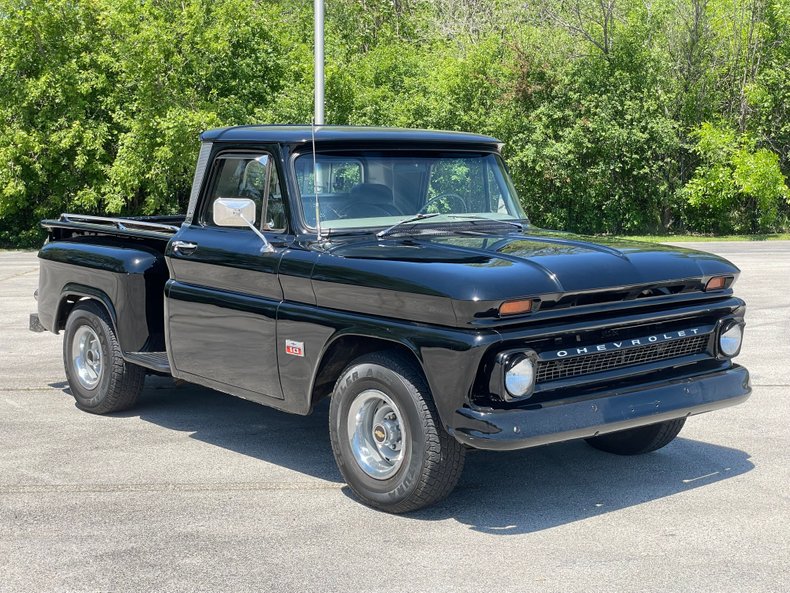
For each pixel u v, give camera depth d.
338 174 5.86
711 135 28.59
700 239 28.44
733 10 30.31
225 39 26.81
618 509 5.39
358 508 5.43
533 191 29.94
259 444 6.78
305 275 5.60
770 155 28.62
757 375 8.93
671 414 5.29
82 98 26.09
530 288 4.84
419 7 41.16
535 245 5.52
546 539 4.93
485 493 5.69
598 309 5.11
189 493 5.71
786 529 5.06
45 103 25.81
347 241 5.70
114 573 4.51
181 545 4.87
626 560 4.63
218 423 7.36
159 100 25.41
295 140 5.81
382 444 5.36
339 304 5.45
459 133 6.50
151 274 7.13
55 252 7.80
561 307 5.00
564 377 5.08
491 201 6.40
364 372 5.29
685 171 30.53
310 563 4.62
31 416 7.55
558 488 5.79
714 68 30.56
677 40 30.17
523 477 6.01
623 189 30.12
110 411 7.51
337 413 5.46
